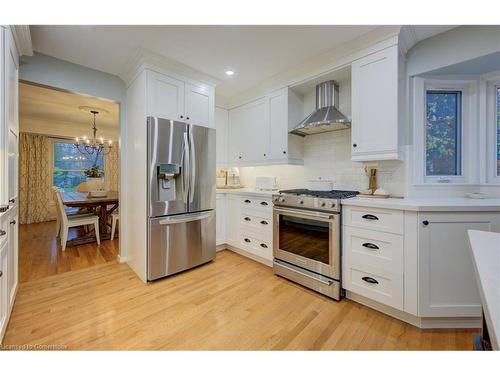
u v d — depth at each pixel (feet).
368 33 6.60
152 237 7.79
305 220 7.52
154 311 6.10
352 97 7.29
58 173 19.54
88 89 8.54
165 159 8.04
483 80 6.95
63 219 11.11
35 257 10.18
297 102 9.70
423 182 7.24
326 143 9.31
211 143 9.52
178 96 8.56
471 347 4.79
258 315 5.94
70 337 5.07
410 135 7.20
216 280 7.98
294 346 4.83
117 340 4.99
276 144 9.73
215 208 9.78
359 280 6.31
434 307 5.32
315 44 7.14
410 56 7.17
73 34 6.57
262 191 10.10
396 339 5.04
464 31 6.31
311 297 6.85
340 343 4.92
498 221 5.27
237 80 9.75
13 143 5.93
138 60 7.87
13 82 5.87
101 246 11.79
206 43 7.09
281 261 8.21
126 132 9.50
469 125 7.15
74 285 7.58
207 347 4.79
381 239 5.87
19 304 6.41
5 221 4.96
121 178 9.52
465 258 5.30
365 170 8.09
